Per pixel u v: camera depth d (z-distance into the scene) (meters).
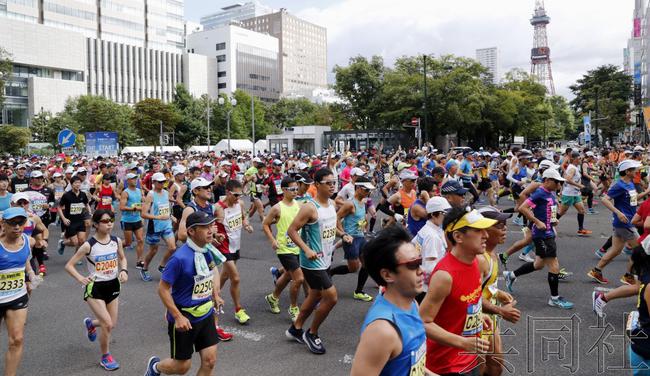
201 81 117.38
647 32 49.38
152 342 6.30
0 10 82.88
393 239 2.54
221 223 6.78
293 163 20.67
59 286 9.13
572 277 8.70
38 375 5.38
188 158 27.94
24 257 5.16
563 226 13.80
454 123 44.25
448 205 4.97
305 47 192.62
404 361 2.46
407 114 44.78
